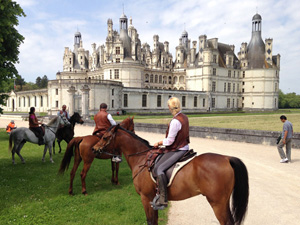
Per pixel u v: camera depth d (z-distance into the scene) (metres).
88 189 7.98
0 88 14.66
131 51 76.00
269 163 11.29
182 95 78.81
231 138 18.25
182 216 5.98
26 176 9.33
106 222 5.62
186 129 4.54
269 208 6.39
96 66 93.62
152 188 4.68
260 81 92.75
